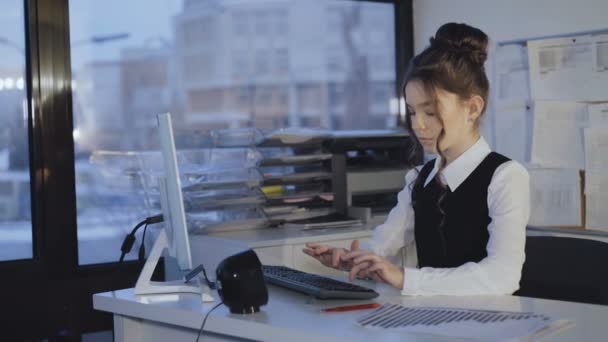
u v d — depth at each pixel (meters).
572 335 1.40
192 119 3.75
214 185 2.95
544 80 3.04
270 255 2.73
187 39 3.67
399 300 1.74
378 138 3.32
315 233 2.91
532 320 1.44
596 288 1.96
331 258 1.95
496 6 3.22
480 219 1.91
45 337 2.95
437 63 1.78
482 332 1.37
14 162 2.91
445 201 1.97
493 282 1.75
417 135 1.86
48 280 2.94
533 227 3.07
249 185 3.02
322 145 3.24
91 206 3.12
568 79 2.96
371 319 1.51
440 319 1.49
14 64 2.90
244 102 3.92
